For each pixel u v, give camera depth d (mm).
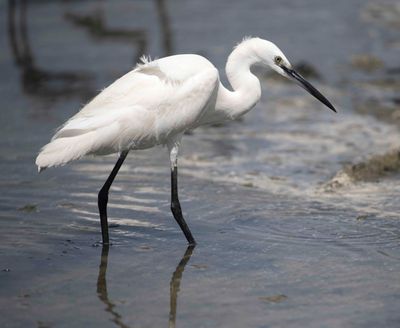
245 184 13789
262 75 22766
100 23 29188
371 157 14969
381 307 8828
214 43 25844
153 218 12016
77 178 13961
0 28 28531
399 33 27234
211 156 15703
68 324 8445
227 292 9289
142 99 10516
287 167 14945
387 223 11664
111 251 10688
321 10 30953
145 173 14352
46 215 12031
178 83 10672
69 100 20203
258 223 11766
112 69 23219
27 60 24516
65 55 25016
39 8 31953
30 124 17906
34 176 14062
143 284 9555
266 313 8695
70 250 10688
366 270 9930
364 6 31438
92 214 12164
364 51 24969
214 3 32562
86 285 9500
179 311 8773
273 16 29984
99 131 10320
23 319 8539
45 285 9477
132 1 33281
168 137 10906
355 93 20703
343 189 13414
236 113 11562
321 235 11234
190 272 9938
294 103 19984
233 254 10555
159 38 26781
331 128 17750
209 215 12133
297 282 9570
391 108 19266
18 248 10688
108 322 8500
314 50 25125
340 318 8555
